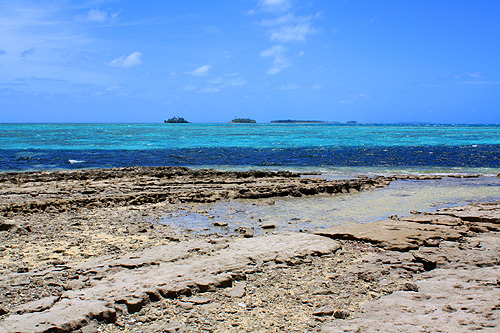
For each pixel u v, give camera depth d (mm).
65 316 5426
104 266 7598
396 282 7078
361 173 25953
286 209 14195
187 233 10781
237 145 53125
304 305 6199
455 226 10805
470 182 21516
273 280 7145
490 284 6734
